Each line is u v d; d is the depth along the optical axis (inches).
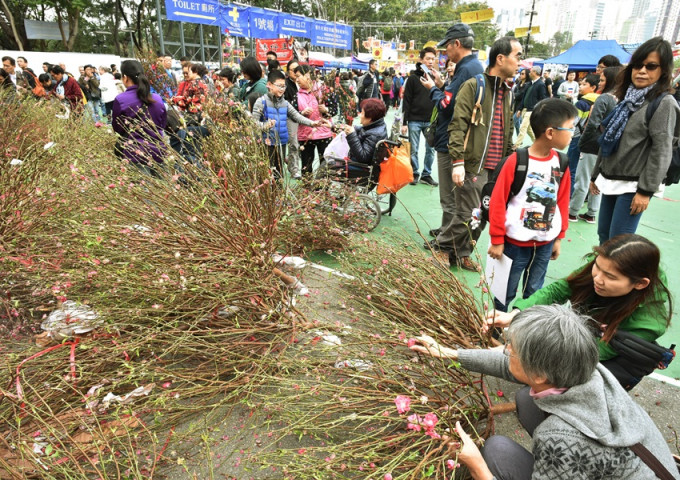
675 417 85.9
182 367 92.9
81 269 96.2
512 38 122.4
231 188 108.4
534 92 318.7
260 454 66.5
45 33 964.6
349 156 172.9
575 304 77.6
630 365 69.6
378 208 168.9
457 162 131.8
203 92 200.5
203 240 103.0
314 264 147.5
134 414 69.7
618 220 121.5
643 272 63.1
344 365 82.6
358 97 382.9
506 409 79.7
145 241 101.0
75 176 114.7
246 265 99.7
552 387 49.8
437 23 1923.0
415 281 105.5
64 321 88.7
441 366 81.1
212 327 96.5
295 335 95.4
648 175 109.0
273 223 112.9
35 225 110.3
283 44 470.6
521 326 49.4
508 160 95.2
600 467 45.1
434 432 55.3
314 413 75.3
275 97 189.5
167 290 89.0
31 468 65.6
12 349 92.4
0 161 120.3
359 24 1792.6
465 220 140.0
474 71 141.6
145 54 248.7
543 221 96.7
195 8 452.8
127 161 120.8
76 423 71.1
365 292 115.2
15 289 106.2
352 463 68.5
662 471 44.3
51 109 229.3
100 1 1035.3
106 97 438.0
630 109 112.4
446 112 148.3
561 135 89.3
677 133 112.0
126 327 90.4
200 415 83.1
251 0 1106.7
